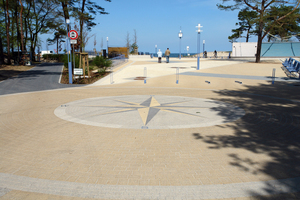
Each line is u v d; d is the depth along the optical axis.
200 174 4.15
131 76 20.08
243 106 9.72
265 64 28.67
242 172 4.21
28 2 36.38
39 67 28.72
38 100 11.04
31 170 4.31
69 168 4.38
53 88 14.77
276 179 3.96
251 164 4.51
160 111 8.80
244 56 46.59
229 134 6.27
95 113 8.55
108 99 11.20
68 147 5.39
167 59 31.91
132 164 4.54
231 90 14.02
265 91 13.59
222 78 18.94
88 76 18.78
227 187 3.74
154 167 4.42
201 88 14.78
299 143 5.57
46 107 9.57
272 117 7.96
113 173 4.19
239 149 5.25
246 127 6.87
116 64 27.92
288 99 11.22
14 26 41.59
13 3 33.19
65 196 3.52
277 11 29.30
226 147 5.37
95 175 4.12
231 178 4.01
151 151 5.16
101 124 7.20
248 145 5.48
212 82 17.16
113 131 6.54
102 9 27.84
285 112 8.64
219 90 14.01
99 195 3.54
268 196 3.50
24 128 6.85
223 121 7.51
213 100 10.98
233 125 7.08
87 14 26.02
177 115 8.24
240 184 3.82
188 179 3.98
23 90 13.97
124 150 5.22
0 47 28.53
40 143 5.65
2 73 21.41
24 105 9.96
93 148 5.34
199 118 7.87
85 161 4.68
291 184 3.80
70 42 16.08
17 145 5.53
